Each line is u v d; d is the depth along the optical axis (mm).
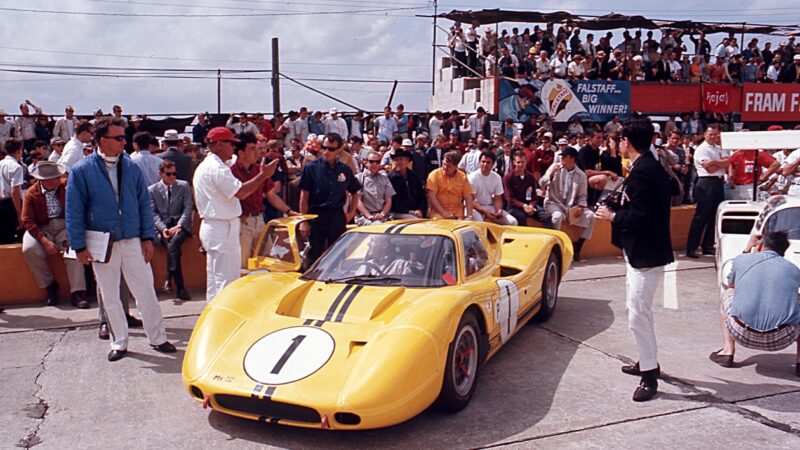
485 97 16359
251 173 7688
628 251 4809
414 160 11383
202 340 4465
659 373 5230
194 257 8578
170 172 8117
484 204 9820
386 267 5266
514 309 5707
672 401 4801
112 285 5727
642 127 4762
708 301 7867
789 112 19688
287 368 4113
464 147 13648
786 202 6918
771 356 5855
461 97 17891
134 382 5250
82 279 7688
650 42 19125
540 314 6848
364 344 4289
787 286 5148
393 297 4820
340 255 5535
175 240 7961
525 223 10203
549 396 4891
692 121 18312
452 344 4398
